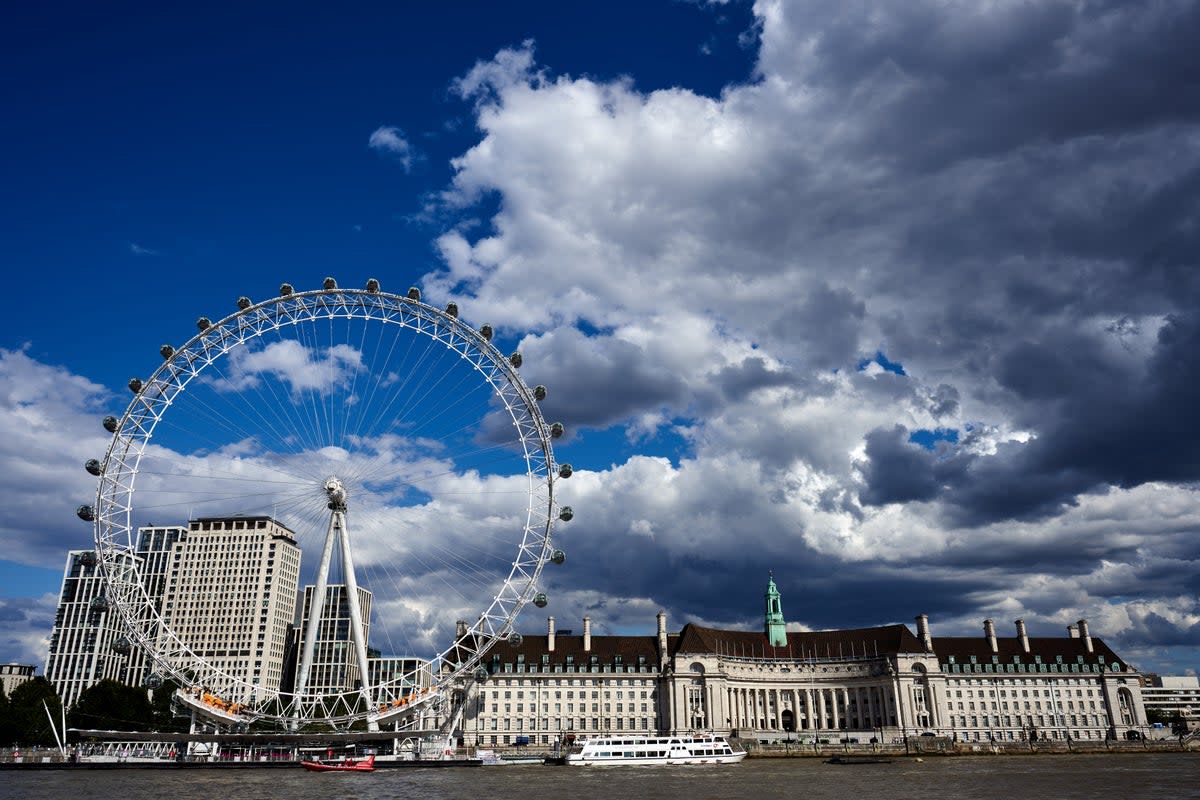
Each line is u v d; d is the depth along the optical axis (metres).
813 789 115.12
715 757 179.25
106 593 145.62
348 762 152.12
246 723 156.00
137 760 153.75
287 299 154.62
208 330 151.75
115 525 146.88
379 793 109.75
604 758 174.75
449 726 181.50
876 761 177.00
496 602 159.00
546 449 164.12
